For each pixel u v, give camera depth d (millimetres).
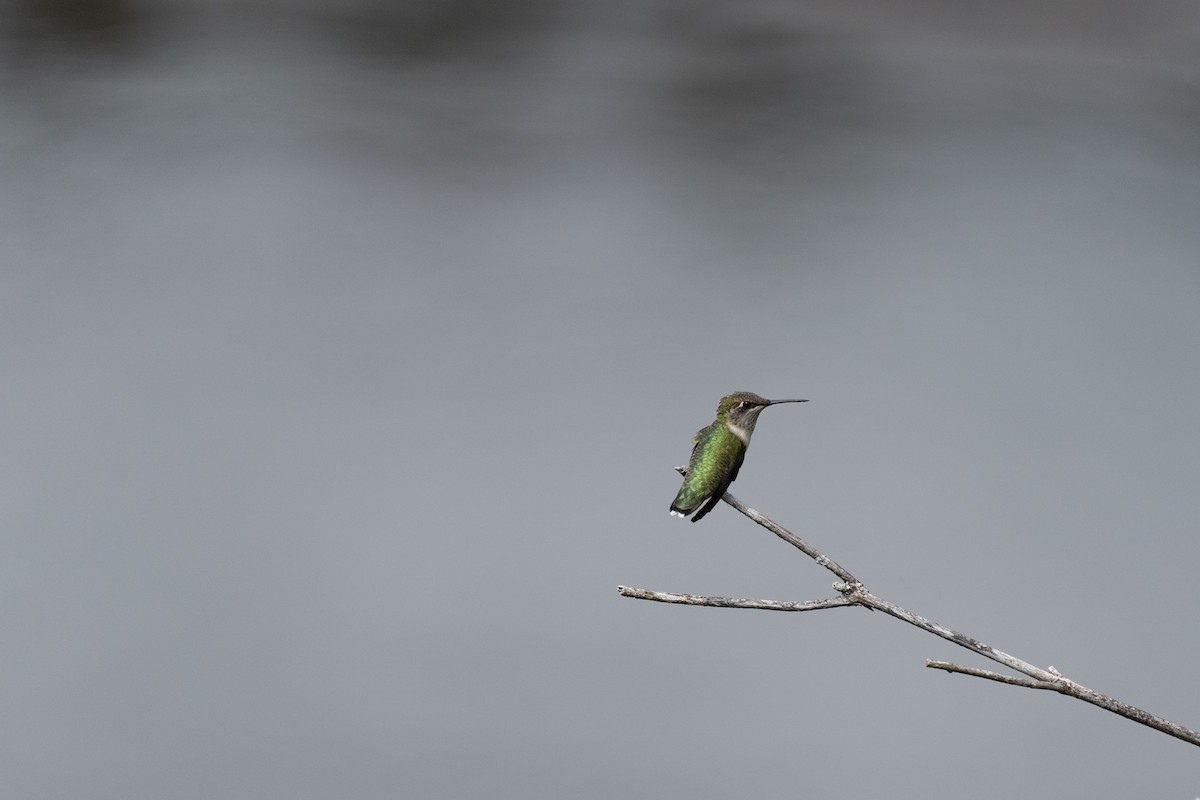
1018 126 40125
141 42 45844
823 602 6070
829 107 41875
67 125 37438
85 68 42625
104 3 50375
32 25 47219
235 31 47781
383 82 42875
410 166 35781
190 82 41375
